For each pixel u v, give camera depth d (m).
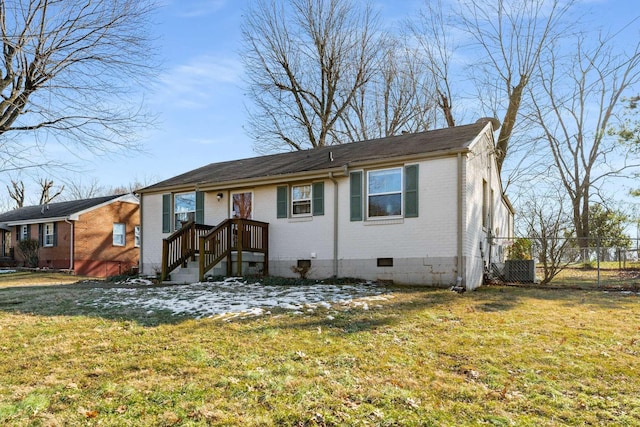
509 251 16.80
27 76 10.30
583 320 7.11
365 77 26.03
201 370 4.70
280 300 8.57
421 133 15.05
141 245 16.58
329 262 12.74
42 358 5.21
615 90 20.50
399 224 11.77
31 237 25.47
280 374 4.57
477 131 12.83
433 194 11.36
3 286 14.02
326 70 25.75
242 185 14.16
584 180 21.34
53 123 10.84
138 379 4.48
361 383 4.34
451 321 6.96
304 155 16.20
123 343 5.76
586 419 3.64
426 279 11.28
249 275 13.12
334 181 12.80
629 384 4.39
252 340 5.80
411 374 4.61
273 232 13.81
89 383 4.41
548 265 14.15
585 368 4.82
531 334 6.19
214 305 8.09
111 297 9.53
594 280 13.59
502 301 8.89
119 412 3.75
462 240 10.88
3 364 5.03
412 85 25.69
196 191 15.33
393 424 3.54
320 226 13.00
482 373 4.66
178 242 13.77
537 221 17.86
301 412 3.72
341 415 3.67
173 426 3.51
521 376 4.59
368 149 14.05
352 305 8.05
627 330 6.43
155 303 8.50
